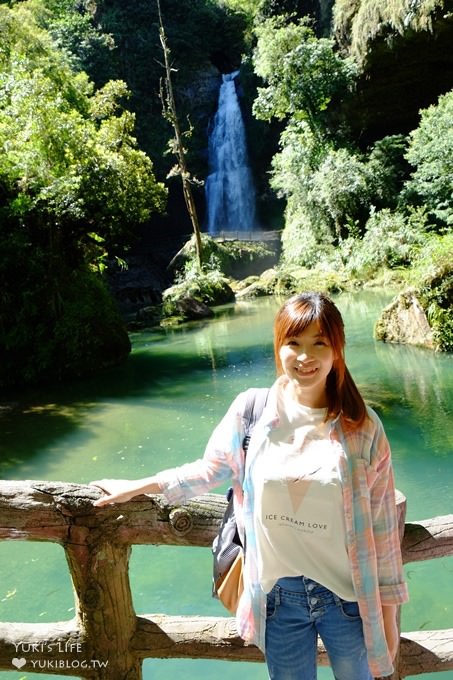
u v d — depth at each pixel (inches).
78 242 560.7
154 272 1144.8
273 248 1114.7
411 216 816.9
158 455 268.7
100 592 77.5
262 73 1022.4
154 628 81.3
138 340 628.4
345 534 61.1
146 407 352.8
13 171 500.1
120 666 79.5
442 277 434.0
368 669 64.4
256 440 63.8
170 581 162.7
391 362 405.7
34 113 526.9
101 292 542.3
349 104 977.5
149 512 76.0
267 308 759.1
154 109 1305.4
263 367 439.2
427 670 81.9
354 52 933.8
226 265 1018.7
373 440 63.0
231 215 1294.3
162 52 1291.8
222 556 68.5
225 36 1362.0
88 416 344.2
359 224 931.3
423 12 768.3
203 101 1355.8
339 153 951.0
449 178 765.3
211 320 719.7
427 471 228.1
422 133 799.1
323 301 64.8
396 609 70.1
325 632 63.5
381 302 672.4
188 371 451.2
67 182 494.9
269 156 1259.8
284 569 62.7
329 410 63.1
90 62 1219.9
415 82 916.6
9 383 474.3
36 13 1172.5
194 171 1326.3
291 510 61.5
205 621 82.0
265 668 124.4
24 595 160.7
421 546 79.6
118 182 562.9
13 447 293.9
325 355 63.4
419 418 289.0
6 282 491.8
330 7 1043.9
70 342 484.1
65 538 76.0
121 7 1305.4
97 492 76.2
